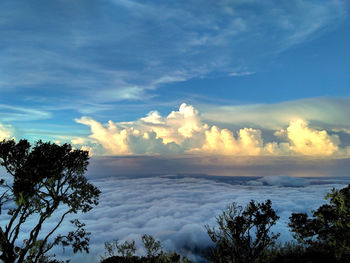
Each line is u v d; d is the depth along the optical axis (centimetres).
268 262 1066
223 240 1067
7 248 1257
